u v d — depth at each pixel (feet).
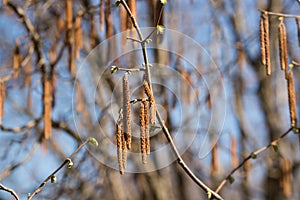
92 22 25.85
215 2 33.42
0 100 21.79
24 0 28.91
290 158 36.27
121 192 32.89
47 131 20.81
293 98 16.11
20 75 29.27
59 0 28.94
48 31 29.27
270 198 36.11
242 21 35.81
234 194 37.58
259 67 37.35
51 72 25.96
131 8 15.52
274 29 35.12
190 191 35.50
